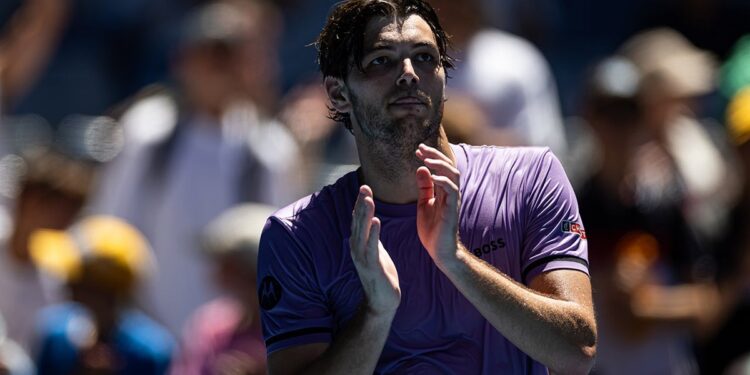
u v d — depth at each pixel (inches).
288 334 461.1
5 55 1021.2
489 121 867.4
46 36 1025.5
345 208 465.4
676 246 811.4
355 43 450.3
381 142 448.1
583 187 808.9
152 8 1222.3
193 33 934.4
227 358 754.2
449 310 455.8
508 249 462.3
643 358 783.1
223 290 769.6
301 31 1211.9
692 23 1188.5
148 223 903.7
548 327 429.1
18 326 854.5
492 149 478.9
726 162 909.2
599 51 1242.6
